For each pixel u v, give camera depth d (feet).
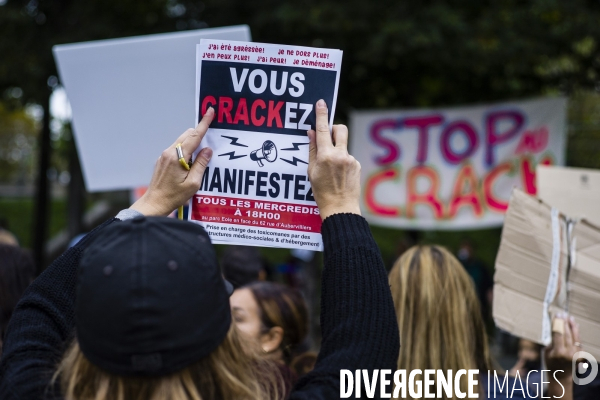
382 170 21.48
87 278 3.36
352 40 24.40
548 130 19.63
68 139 31.07
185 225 3.58
